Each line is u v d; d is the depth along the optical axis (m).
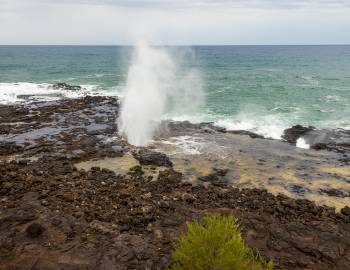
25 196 17.16
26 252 11.98
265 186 20.83
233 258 8.59
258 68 103.75
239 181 21.44
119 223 14.92
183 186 19.89
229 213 15.80
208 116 39.59
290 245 13.55
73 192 17.80
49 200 16.70
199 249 8.83
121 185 19.36
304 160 25.30
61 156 23.70
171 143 28.23
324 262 12.74
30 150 25.34
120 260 11.66
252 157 25.61
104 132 30.06
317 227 15.10
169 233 13.87
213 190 19.41
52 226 13.61
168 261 11.76
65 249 12.20
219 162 24.41
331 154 26.73
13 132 30.16
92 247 12.37
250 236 14.06
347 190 20.53
